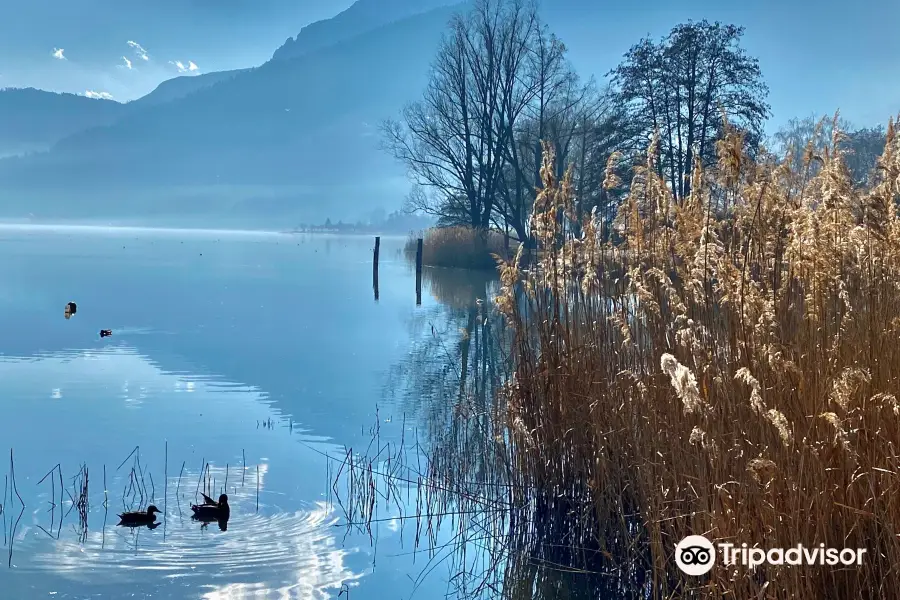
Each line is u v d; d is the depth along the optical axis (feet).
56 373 54.49
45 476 32.68
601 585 23.38
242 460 34.99
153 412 43.65
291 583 23.52
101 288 114.73
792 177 22.84
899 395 16.94
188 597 22.26
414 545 26.07
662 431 21.45
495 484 29.58
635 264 25.84
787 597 16.57
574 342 27.66
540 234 28.71
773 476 17.11
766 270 21.42
